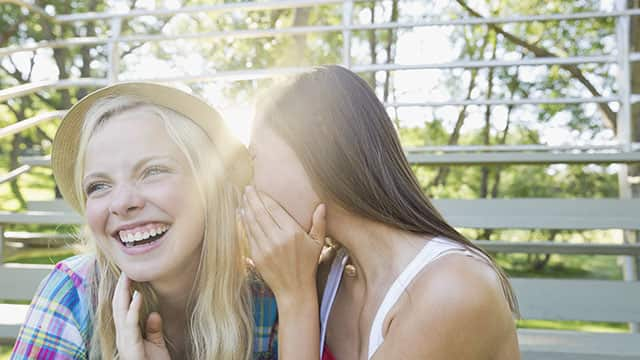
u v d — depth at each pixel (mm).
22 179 11195
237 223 1193
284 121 1060
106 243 1113
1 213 2416
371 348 1051
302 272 1083
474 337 953
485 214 2637
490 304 956
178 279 1182
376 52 10688
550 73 9633
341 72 1101
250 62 8867
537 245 2531
